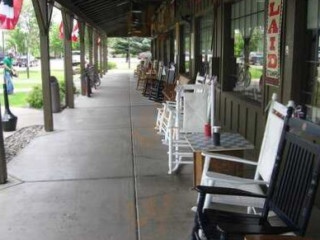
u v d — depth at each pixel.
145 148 5.88
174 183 4.39
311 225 3.31
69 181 4.49
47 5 6.84
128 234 3.25
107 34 26.67
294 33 3.92
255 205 2.81
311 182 2.13
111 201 3.91
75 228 3.36
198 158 3.67
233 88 6.90
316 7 3.73
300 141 2.38
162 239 3.16
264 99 4.78
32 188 4.29
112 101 11.11
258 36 5.50
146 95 12.24
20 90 15.50
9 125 7.23
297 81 3.97
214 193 2.51
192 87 4.45
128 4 17.58
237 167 3.73
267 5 4.66
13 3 6.29
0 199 3.99
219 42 7.20
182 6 11.45
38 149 5.88
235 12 6.66
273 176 2.56
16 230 3.34
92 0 11.05
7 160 5.32
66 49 9.73
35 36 28.03
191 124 4.43
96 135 6.77
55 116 8.68
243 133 5.79
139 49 45.88
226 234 2.24
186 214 3.59
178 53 12.01
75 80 19.42
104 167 4.99
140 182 4.43
